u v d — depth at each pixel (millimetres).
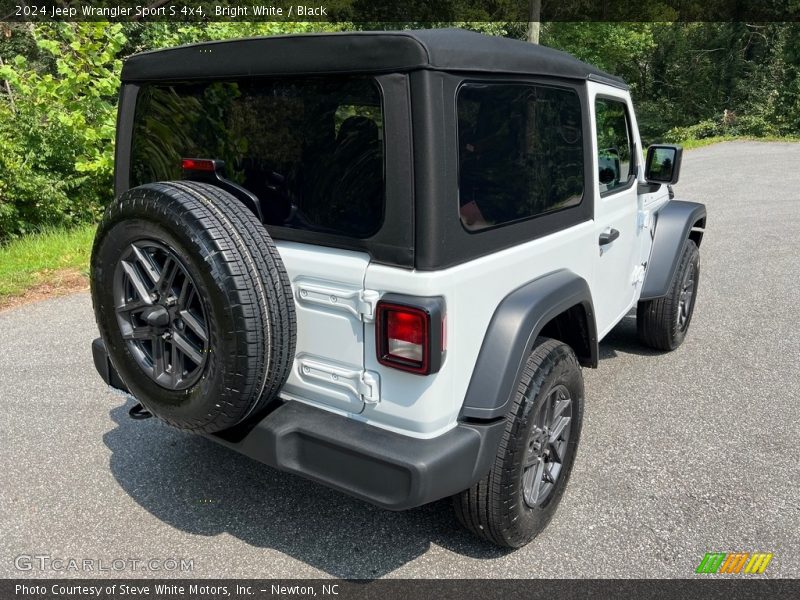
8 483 3385
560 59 3049
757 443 3838
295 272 2494
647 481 3445
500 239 2594
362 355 2414
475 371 2506
